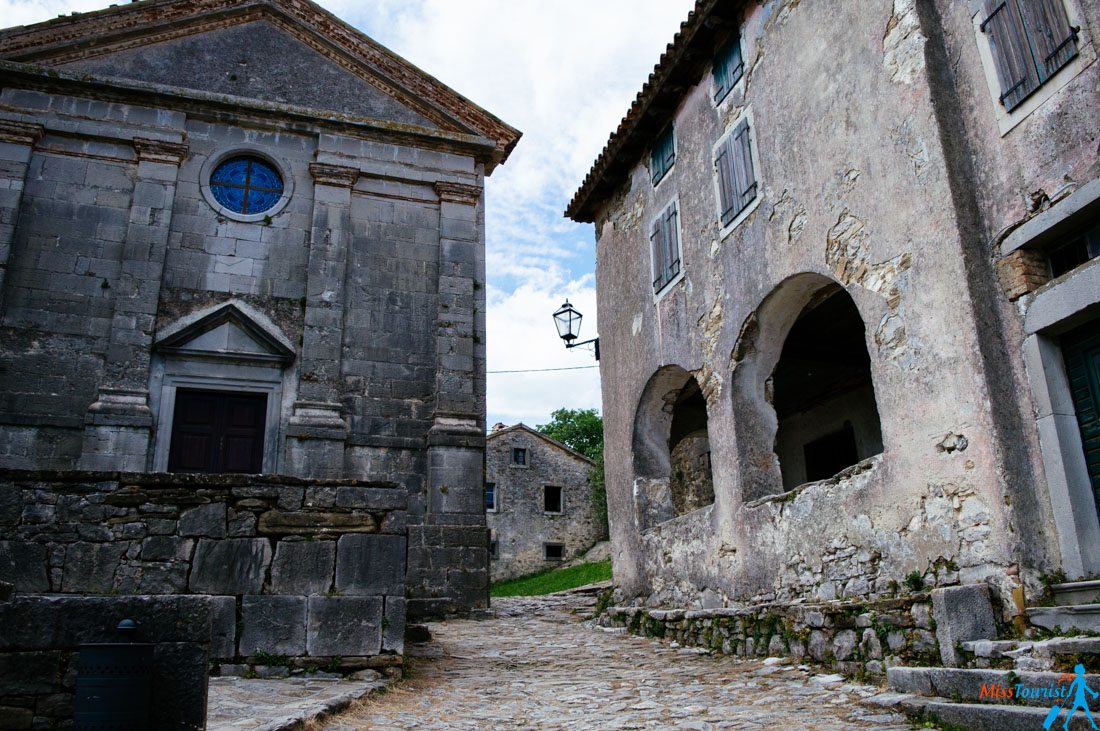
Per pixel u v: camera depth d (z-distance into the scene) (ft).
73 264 45.01
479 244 52.21
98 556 21.49
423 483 47.01
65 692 14.74
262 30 52.80
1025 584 19.72
